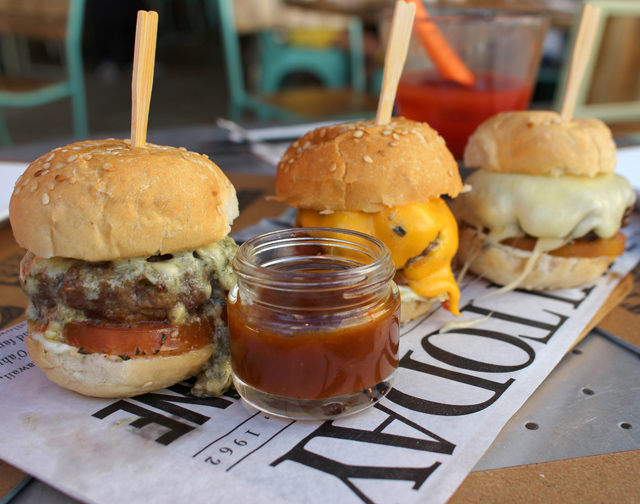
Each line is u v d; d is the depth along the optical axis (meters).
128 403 0.22
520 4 0.76
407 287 0.27
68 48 0.75
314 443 0.20
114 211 0.21
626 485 0.19
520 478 0.19
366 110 0.66
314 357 0.21
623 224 0.30
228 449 0.20
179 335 0.22
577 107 0.63
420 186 0.25
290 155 0.28
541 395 0.23
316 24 0.89
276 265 0.23
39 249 0.21
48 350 0.22
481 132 0.31
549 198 0.29
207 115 1.24
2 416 0.22
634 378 0.24
